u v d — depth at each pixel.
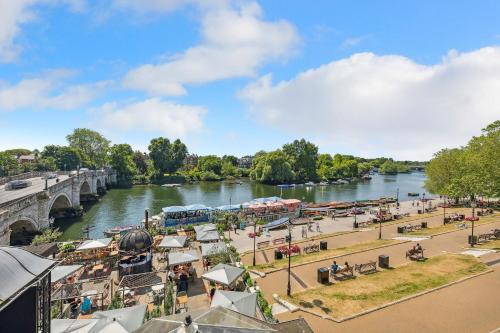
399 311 17.11
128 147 143.38
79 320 13.41
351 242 34.72
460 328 15.28
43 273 6.82
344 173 151.25
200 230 34.50
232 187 120.69
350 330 15.51
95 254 30.11
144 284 22.52
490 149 47.19
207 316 9.30
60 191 54.47
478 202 59.03
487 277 21.05
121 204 78.94
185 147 145.12
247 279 21.72
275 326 12.96
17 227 42.75
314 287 21.14
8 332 6.31
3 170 104.19
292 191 109.56
